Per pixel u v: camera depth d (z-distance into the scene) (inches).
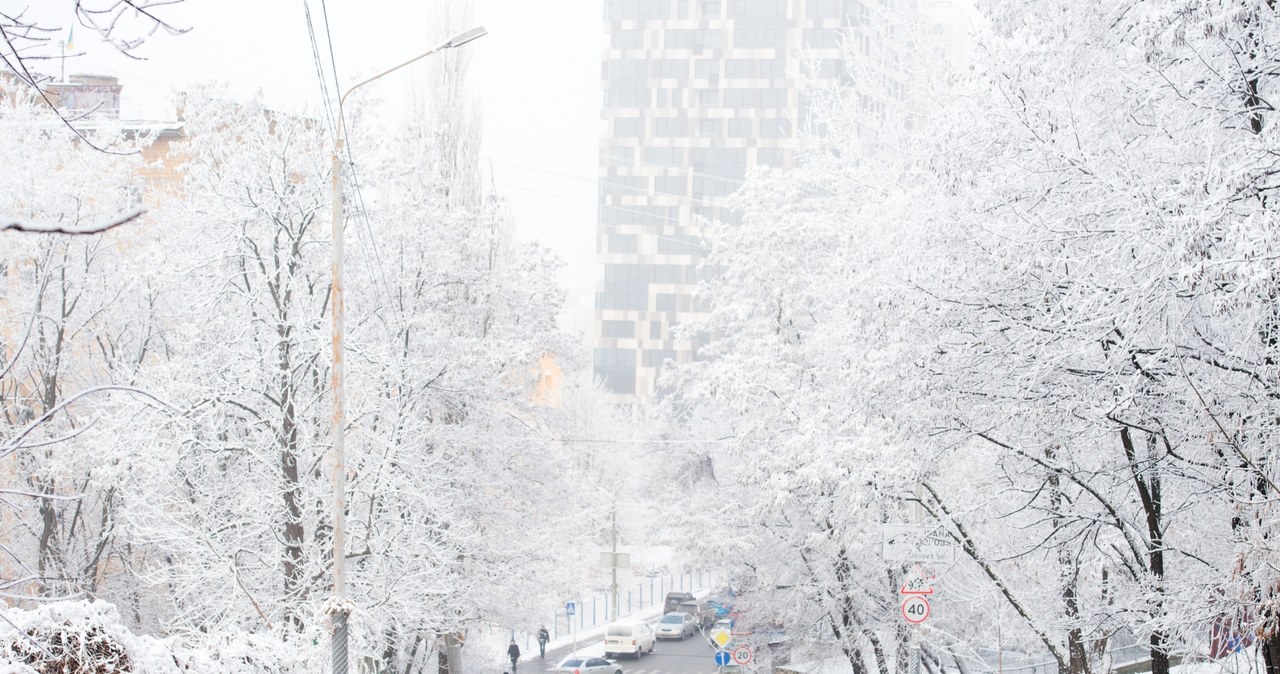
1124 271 469.4
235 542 975.6
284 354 1023.0
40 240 1231.5
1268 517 473.7
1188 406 504.1
